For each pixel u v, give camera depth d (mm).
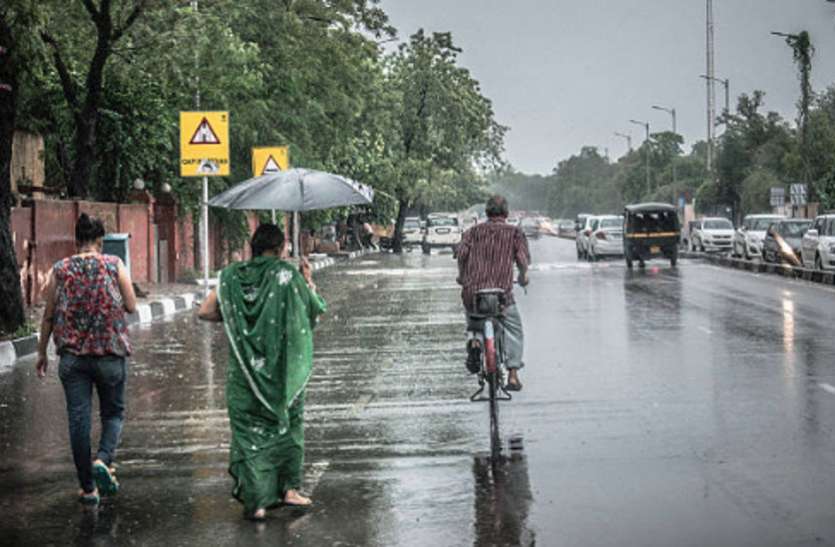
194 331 23828
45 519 8648
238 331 8500
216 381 16094
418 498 8867
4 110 21438
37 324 23922
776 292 31078
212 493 9320
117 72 32344
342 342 20469
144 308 26953
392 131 73375
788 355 16891
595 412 12422
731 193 87875
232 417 8539
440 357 17969
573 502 8578
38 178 36594
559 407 12812
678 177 139875
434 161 83812
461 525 8039
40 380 16828
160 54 29688
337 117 45750
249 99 40562
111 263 9242
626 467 9711
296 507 8680
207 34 32562
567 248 81812
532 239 118250
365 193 9328
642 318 23531
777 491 8703
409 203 82125
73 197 31562
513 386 12500
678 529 7762
